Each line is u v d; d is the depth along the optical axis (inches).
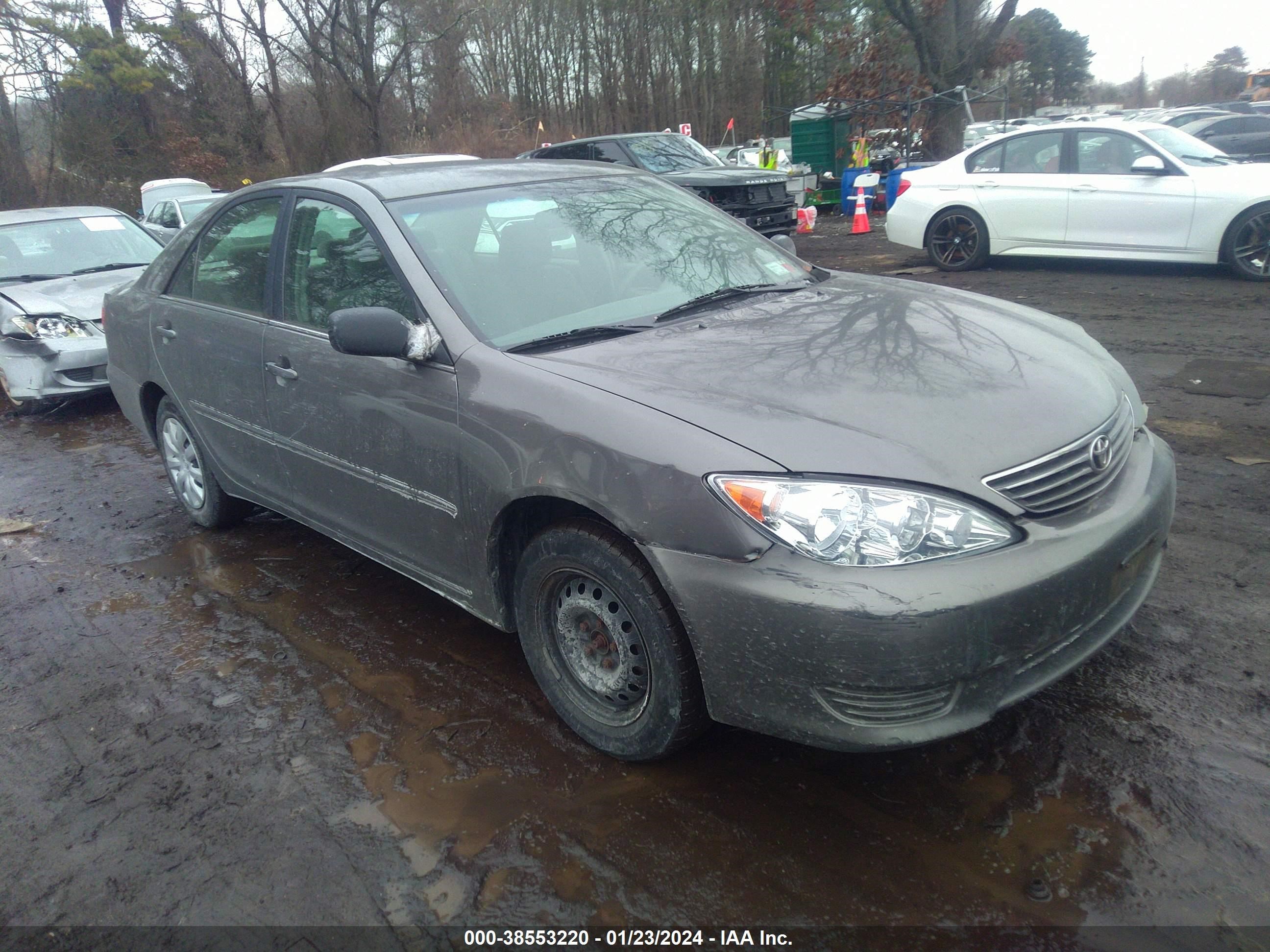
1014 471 94.3
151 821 107.3
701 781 106.3
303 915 92.0
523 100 1747.0
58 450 270.4
